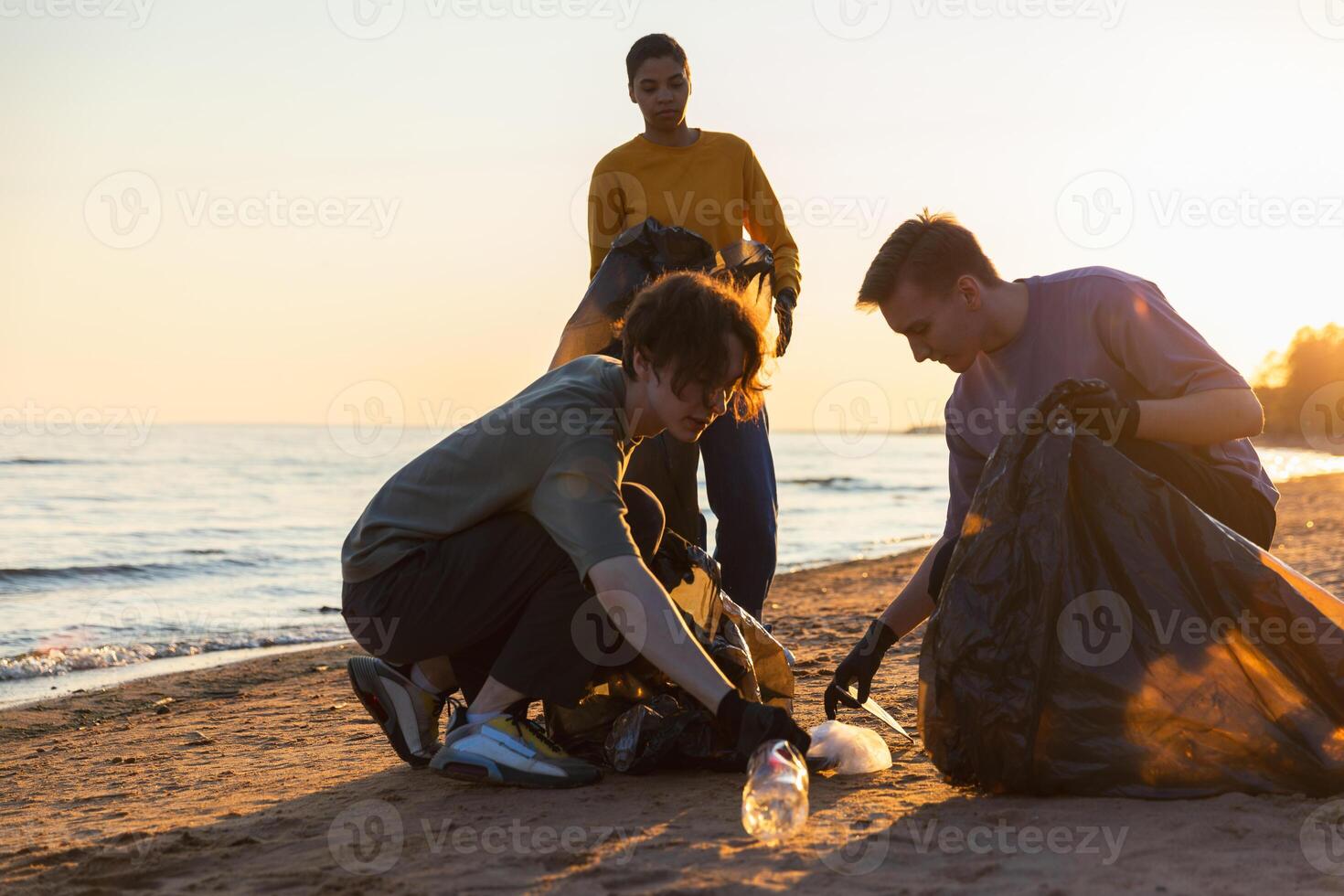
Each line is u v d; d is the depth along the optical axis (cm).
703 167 396
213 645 746
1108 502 223
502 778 242
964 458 280
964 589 222
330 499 2881
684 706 257
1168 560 220
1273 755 211
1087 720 215
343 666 611
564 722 266
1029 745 213
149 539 1808
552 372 253
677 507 368
